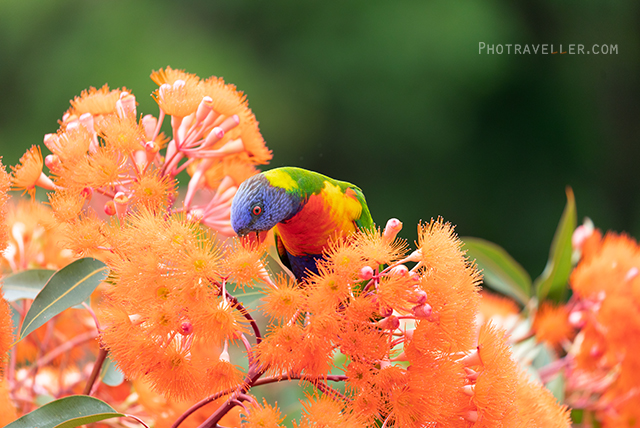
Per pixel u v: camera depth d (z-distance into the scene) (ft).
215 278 8.08
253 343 8.29
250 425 8.07
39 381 8.83
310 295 8.09
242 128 8.48
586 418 9.06
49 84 25.18
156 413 8.57
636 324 8.90
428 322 8.11
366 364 8.09
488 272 9.40
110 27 25.61
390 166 27.50
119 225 8.23
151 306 8.07
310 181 8.63
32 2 25.73
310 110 26.86
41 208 8.55
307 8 27.35
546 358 9.06
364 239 8.13
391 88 27.04
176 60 25.22
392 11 27.04
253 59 26.86
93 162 8.25
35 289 8.46
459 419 8.14
